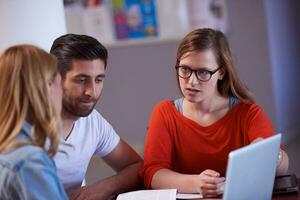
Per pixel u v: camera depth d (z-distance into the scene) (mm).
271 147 1556
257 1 5266
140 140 5871
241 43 5395
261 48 5348
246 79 5449
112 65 5797
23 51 1390
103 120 2129
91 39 1817
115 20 5652
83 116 1850
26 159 1343
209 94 1938
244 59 5414
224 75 2008
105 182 2029
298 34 6516
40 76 1367
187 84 1919
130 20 5617
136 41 5652
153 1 5496
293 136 6004
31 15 2354
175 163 2115
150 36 5590
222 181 1804
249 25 5332
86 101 1799
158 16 5512
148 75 5707
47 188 1343
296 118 6246
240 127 2021
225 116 2037
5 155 1359
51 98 1396
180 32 5469
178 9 5434
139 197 1779
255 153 1479
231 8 5348
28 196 1332
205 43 1893
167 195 1776
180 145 2080
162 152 2057
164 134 2078
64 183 1949
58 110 1458
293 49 6273
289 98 6000
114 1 5617
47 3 2424
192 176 1870
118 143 2188
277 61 5566
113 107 5895
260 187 1580
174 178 1910
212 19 5363
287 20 6094
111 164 2219
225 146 2020
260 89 5434
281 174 1913
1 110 1369
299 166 4762
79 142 1979
